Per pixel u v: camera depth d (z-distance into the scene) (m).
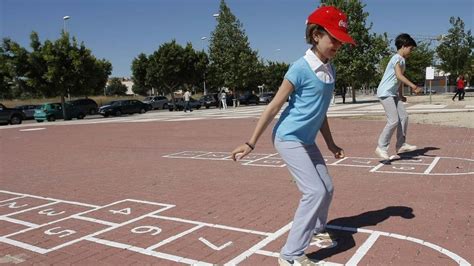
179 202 5.80
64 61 33.28
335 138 11.48
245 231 4.51
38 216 5.51
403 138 7.86
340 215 4.85
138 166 8.98
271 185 6.53
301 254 3.29
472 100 26.81
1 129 23.84
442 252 3.71
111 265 3.82
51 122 30.41
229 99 46.66
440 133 11.04
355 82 34.28
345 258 3.67
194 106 44.06
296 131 3.28
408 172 6.84
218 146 11.49
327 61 3.27
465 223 4.39
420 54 50.28
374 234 4.20
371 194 5.67
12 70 33.38
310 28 3.15
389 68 7.26
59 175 8.39
